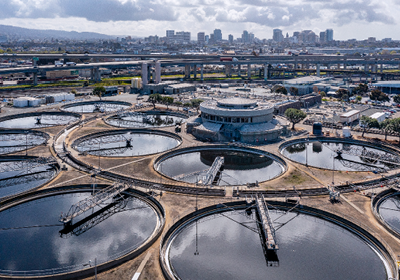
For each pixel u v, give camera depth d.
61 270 97.81
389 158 189.25
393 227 119.00
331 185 150.75
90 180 158.25
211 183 157.38
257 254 107.50
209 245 111.69
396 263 97.12
